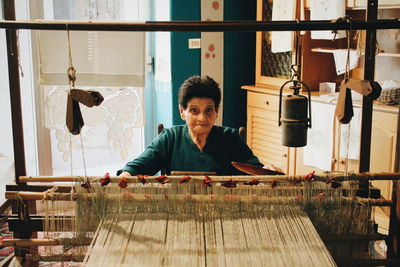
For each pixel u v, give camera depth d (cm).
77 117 140
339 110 145
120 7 420
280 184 158
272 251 137
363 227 163
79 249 158
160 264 131
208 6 450
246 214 156
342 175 157
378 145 345
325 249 138
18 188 166
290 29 141
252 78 494
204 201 155
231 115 489
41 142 403
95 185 155
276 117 429
